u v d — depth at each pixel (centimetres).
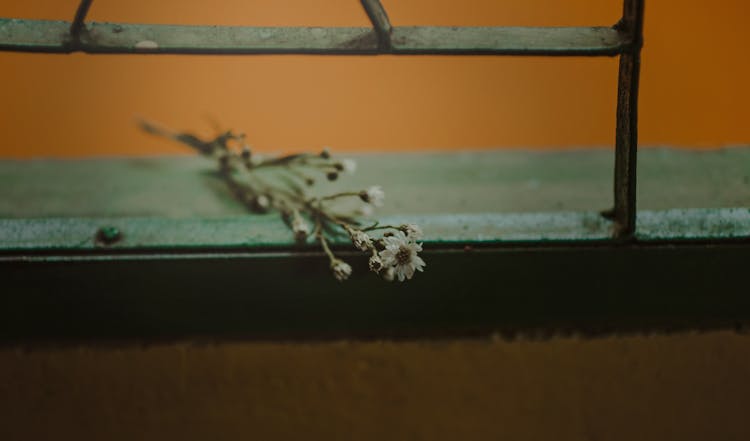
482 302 76
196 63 108
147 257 74
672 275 75
